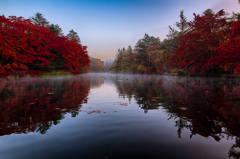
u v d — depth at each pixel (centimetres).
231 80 1644
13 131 267
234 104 475
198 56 2252
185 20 3156
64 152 195
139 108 445
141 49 5869
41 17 3869
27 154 191
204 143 222
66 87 1035
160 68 4156
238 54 1199
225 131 264
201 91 788
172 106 463
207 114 368
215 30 2050
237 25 1115
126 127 288
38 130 273
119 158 181
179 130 271
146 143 222
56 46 2811
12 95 676
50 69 3027
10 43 1956
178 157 184
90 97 645
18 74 2267
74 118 346
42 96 659
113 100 577
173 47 3488
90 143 221
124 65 7394
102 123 312
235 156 186
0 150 201
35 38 2322
